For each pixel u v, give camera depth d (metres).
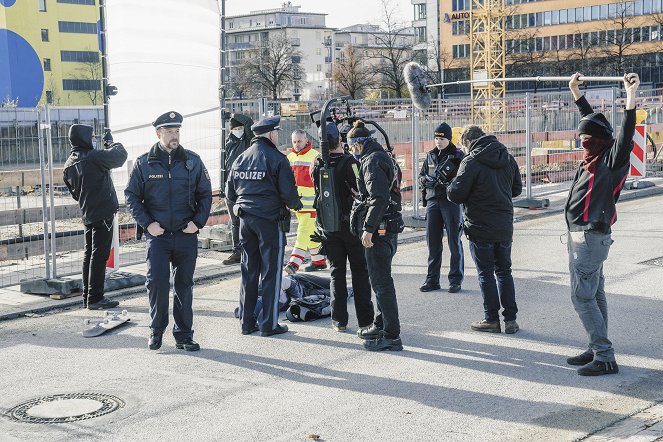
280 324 8.19
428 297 9.23
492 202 7.43
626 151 6.07
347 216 7.48
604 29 95.25
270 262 7.73
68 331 8.23
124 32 11.69
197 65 12.41
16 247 10.95
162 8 11.96
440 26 104.44
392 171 7.06
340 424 5.45
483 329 7.69
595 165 6.20
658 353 6.89
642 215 15.38
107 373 6.73
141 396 6.12
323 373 6.59
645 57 90.94
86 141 8.98
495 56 65.25
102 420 5.64
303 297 8.55
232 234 11.64
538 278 10.04
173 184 7.28
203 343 7.60
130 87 11.84
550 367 6.61
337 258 7.76
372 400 5.91
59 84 99.81
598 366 6.36
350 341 7.54
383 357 6.99
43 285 9.77
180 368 6.82
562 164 20.00
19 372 6.83
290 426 5.43
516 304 8.08
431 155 9.45
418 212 15.27
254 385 6.32
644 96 25.45
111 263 10.14
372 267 7.13
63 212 11.69
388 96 96.25
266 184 7.64
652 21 91.12
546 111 19.45
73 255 12.81
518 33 94.06
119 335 8.01
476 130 7.50
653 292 9.05
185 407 5.86
